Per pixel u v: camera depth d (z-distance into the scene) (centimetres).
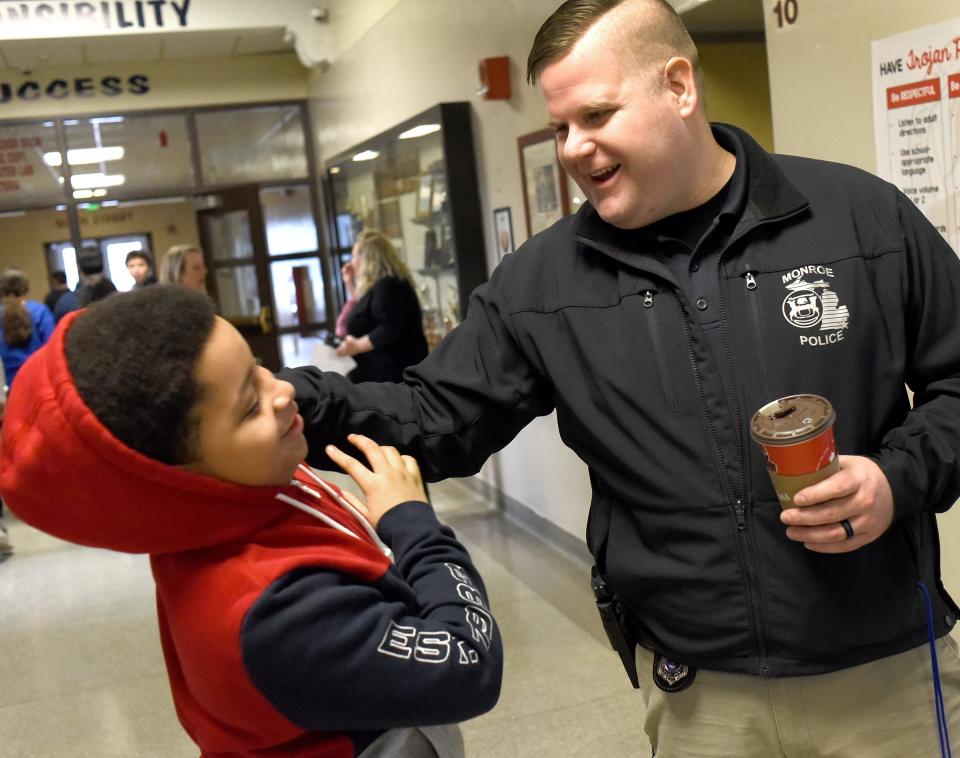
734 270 132
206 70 875
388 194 659
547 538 478
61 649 403
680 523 132
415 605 106
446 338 153
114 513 94
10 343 634
